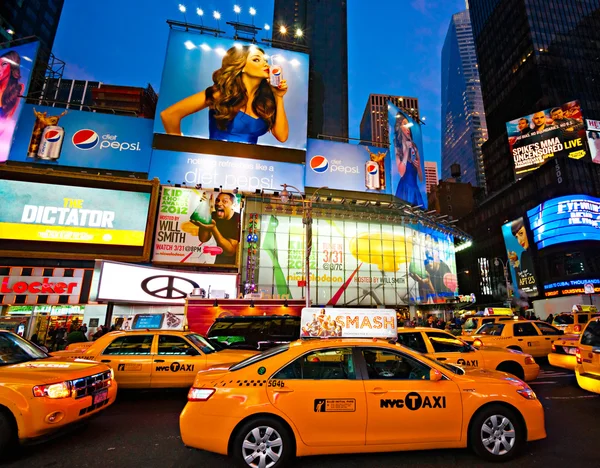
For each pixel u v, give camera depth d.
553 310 40.31
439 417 4.50
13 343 6.34
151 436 5.80
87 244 28.64
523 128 63.41
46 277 27.30
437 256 45.78
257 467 4.16
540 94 71.31
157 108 36.81
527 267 53.31
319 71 112.56
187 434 4.35
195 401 4.43
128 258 29.11
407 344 8.54
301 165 39.25
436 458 4.72
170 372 8.34
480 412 4.62
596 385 7.22
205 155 36.72
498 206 68.12
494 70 89.25
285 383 4.46
